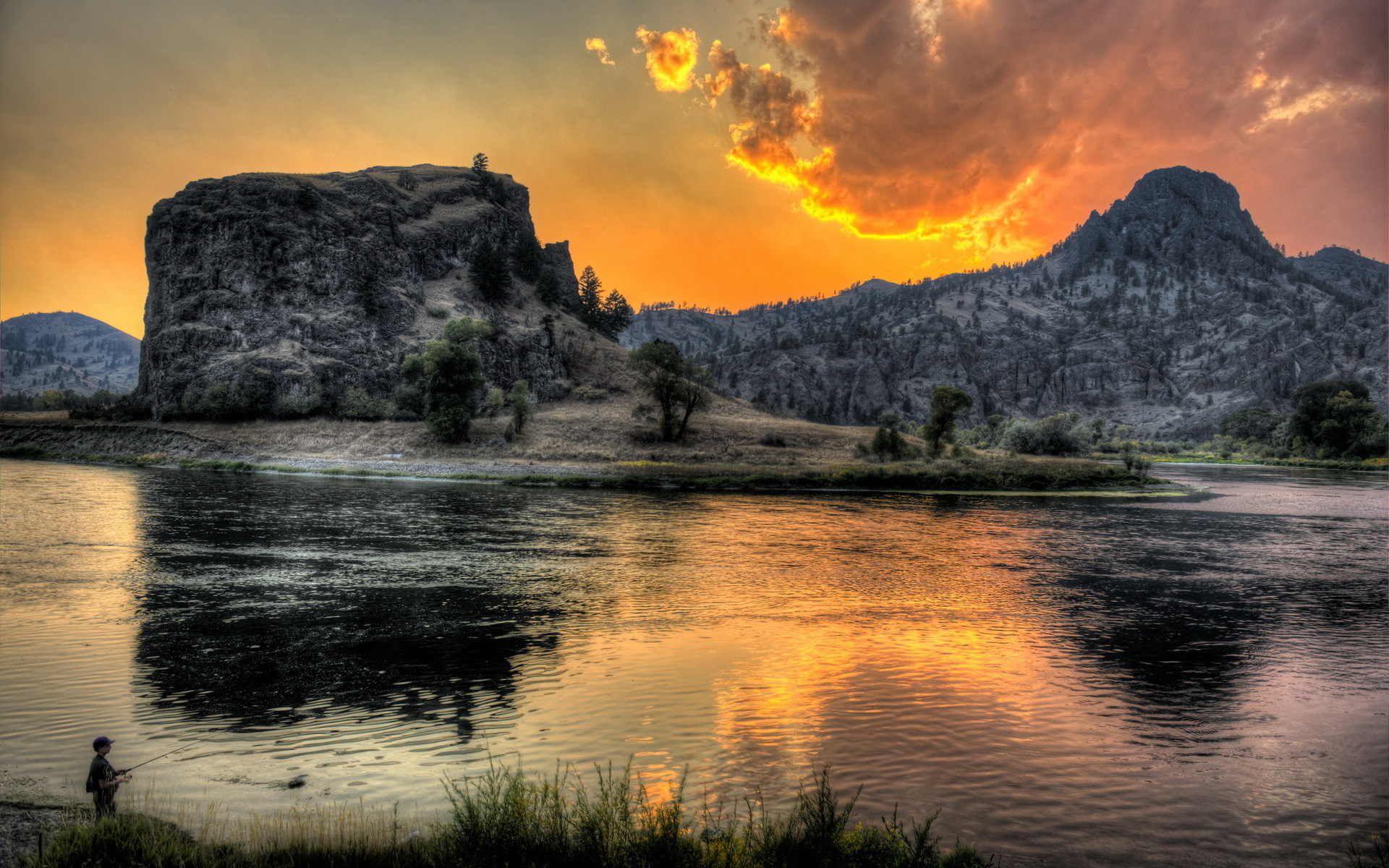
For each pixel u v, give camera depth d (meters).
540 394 148.75
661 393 113.44
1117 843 11.67
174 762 13.57
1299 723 17.41
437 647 21.95
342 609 26.45
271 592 28.92
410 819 11.31
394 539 43.16
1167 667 21.83
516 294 178.62
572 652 21.78
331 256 138.00
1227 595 33.09
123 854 9.46
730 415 142.62
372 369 130.88
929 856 10.14
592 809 10.83
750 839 10.35
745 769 13.88
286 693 17.69
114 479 77.56
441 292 159.62
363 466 96.75
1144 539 51.62
